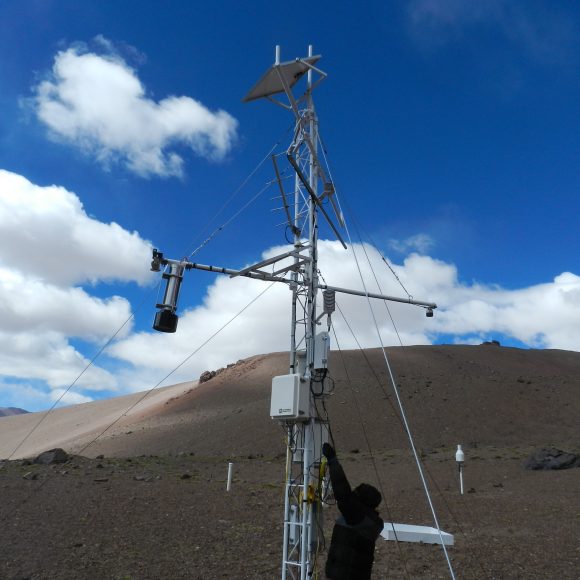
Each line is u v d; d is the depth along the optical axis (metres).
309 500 7.57
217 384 67.81
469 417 48.72
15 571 9.55
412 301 10.70
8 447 75.06
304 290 9.18
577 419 50.38
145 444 45.81
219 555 11.16
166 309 9.70
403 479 25.88
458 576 10.03
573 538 12.95
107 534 12.33
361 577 5.59
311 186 9.48
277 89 10.11
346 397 52.38
